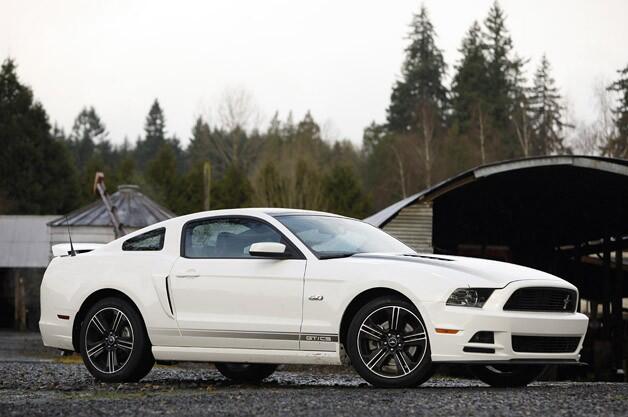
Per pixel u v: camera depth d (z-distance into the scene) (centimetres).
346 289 785
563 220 2366
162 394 747
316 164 6650
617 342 2244
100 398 716
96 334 905
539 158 1872
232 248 855
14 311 4681
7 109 7306
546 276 801
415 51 8819
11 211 7075
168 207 5997
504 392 727
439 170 6844
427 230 2125
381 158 7275
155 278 873
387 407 623
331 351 792
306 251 820
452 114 8162
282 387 870
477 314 746
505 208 2314
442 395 697
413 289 761
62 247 1010
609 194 2150
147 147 12975
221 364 972
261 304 820
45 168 7338
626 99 6706
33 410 626
